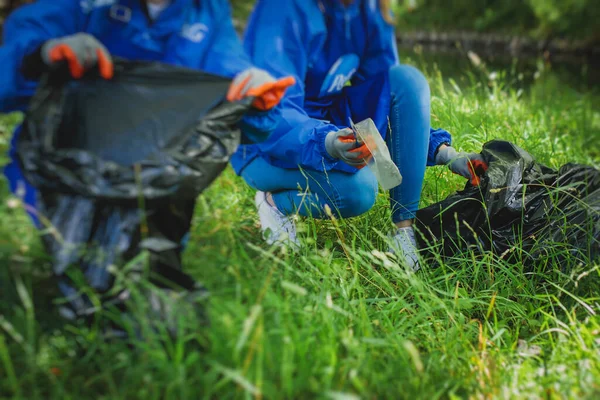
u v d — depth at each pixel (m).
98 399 1.97
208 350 2.11
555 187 3.33
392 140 3.18
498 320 2.94
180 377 1.91
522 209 3.12
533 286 3.01
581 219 3.13
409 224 3.28
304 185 3.07
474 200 3.21
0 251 2.31
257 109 2.37
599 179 3.33
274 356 2.13
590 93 8.69
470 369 2.47
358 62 3.11
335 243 3.33
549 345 2.70
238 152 3.20
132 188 2.02
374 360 2.34
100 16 2.21
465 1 20.77
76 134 2.09
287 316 2.33
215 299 2.19
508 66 12.45
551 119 6.36
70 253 2.01
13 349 2.09
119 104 2.14
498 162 3.24
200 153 2.14
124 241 2.05
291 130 2.86
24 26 2.12
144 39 2.29
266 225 3.19
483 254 3.10
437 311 2.85
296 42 2.89
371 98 3.21
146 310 2.06
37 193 2.05
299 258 2.90
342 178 3.01
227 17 2.47
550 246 3.05
